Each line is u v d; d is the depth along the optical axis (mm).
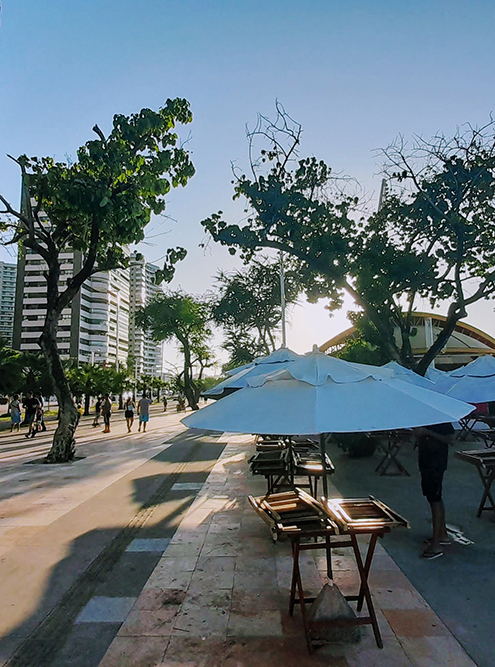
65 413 12562
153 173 11898
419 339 34250
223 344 37000
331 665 3139
